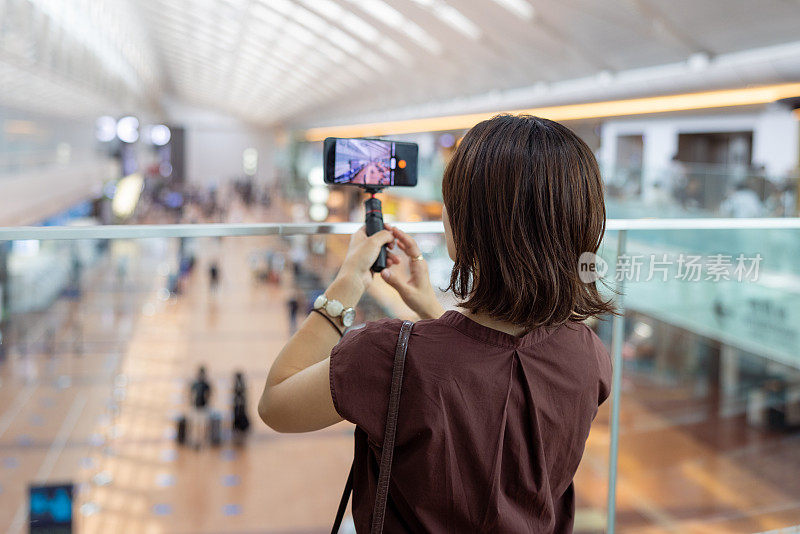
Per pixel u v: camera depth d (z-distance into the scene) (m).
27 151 16.89
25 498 12.12
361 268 1.46
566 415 1.27
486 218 1.18
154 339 18.53
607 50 16.61
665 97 16.48
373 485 1.26
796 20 11.53
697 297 5.45
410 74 28.03
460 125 29.42
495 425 1.20
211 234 1.96
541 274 1.17
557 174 1.17
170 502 12.37
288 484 12.95
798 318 7.12
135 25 32.78
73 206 23.38
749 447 12.70
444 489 1.19
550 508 1.27
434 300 1.63
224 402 15.38
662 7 13.41
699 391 13.92
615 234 2.28
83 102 26.62
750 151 18.59
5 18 15.09
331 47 29.25
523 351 1.24
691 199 11.98
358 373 1.19
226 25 29.73
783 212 10.84
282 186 43.00
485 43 19.95
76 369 15.91
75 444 14.22
